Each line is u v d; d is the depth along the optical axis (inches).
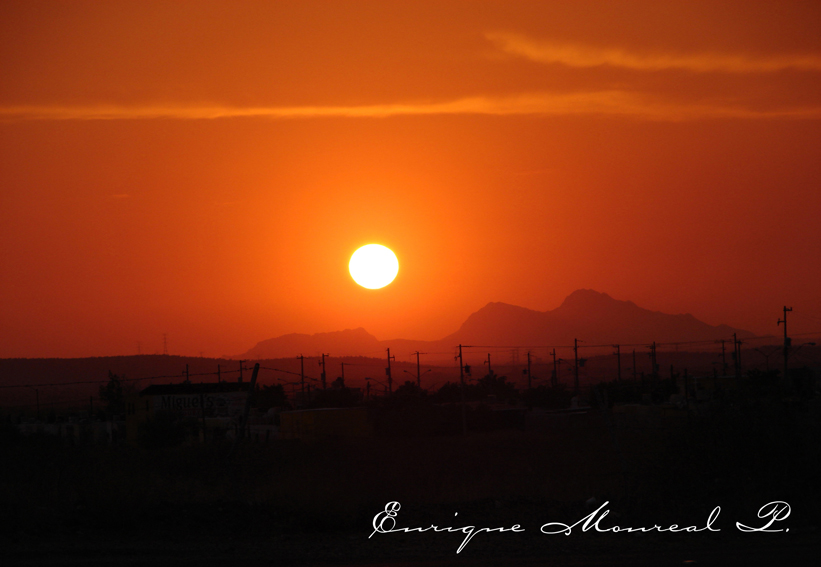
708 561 1553.9
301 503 2017.7
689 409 2618.1
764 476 2208.4
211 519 1959.9
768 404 2440.9
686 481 2310.5
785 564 1520.7
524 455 5036.9
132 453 5147.6
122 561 1497.3
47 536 1727.4
